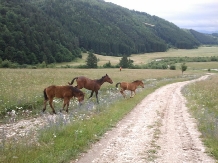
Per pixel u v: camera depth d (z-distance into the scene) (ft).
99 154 26.18
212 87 94.99
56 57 364.79
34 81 82.12
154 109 57.72
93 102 60.34
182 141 31.83
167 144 30.50
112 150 27.63
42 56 324.60
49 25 442.50
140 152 27.22
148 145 29.86
